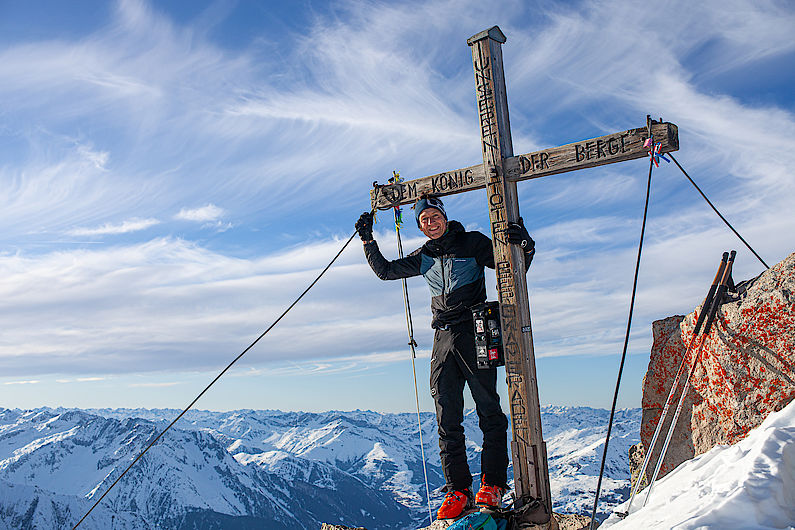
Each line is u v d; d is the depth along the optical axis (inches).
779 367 221.0
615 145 219.6
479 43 242.2
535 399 220.8
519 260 227.9
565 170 227.8
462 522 200.4
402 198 260.8
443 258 242.2
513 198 237.1
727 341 235.0
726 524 157.0
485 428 232.4
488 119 238.8
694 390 253.1
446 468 236.2
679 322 273.7
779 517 154.5
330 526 308.0
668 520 177.0
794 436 175.5
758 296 228.7
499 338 227.0
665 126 211.2
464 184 244.8
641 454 274.7
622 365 202.8
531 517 211.6
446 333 240.7
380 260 259.1
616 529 200.2
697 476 205.9
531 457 217.5
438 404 239.5
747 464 173.0
